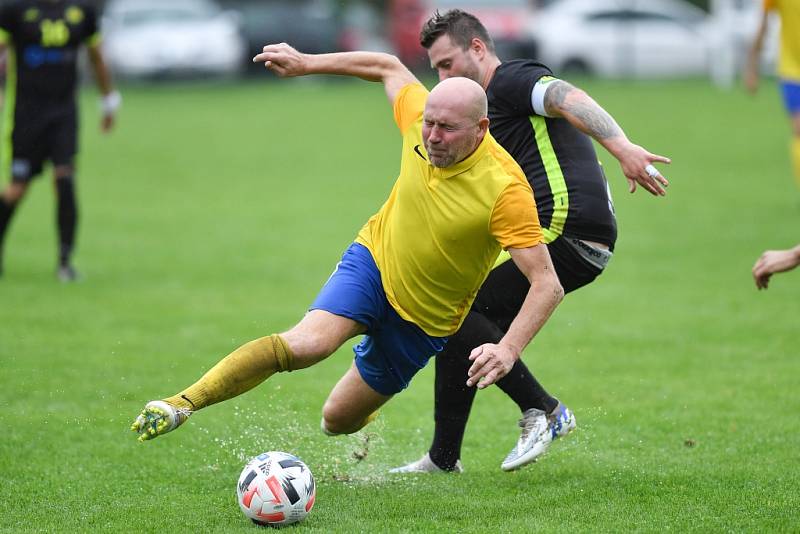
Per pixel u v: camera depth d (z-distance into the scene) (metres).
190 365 25.66
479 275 16.53
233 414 22.17
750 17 101.00
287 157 66.44
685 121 76.88
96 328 28.98
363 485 17.92
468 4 106.94
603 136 17.02
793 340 27.97
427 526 15.49
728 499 16.78
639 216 47.22
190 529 15.50
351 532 15.22
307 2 129.50
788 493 17.05
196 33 104.31
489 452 20.23
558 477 18.31
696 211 47.94
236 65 106.06
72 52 34.28
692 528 15.42
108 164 63.91
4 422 21.25
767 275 18.58
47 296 32.66
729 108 83.38
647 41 106.88
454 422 18.56
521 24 105.00
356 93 103.12
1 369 24.94
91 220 47.09
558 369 25.77
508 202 15.65
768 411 22.11
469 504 16.62
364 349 17.36
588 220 18.45
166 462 19.14
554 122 18.58
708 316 30.83
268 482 15.41
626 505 16.55
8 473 18.38
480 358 15.42
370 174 59.97
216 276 36.28
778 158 62.66
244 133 76.94
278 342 15.74
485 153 15.80
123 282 35.09
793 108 42.03
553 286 15.71
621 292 34.09
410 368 17.22
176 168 62.44
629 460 19.23
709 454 19.44
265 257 39.56
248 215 48.34
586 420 21.84
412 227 16.28
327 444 20.39
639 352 27.19
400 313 16.58
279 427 21.36
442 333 17.02
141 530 15.48
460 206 15.84
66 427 21.06
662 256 39.28
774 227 43.81
